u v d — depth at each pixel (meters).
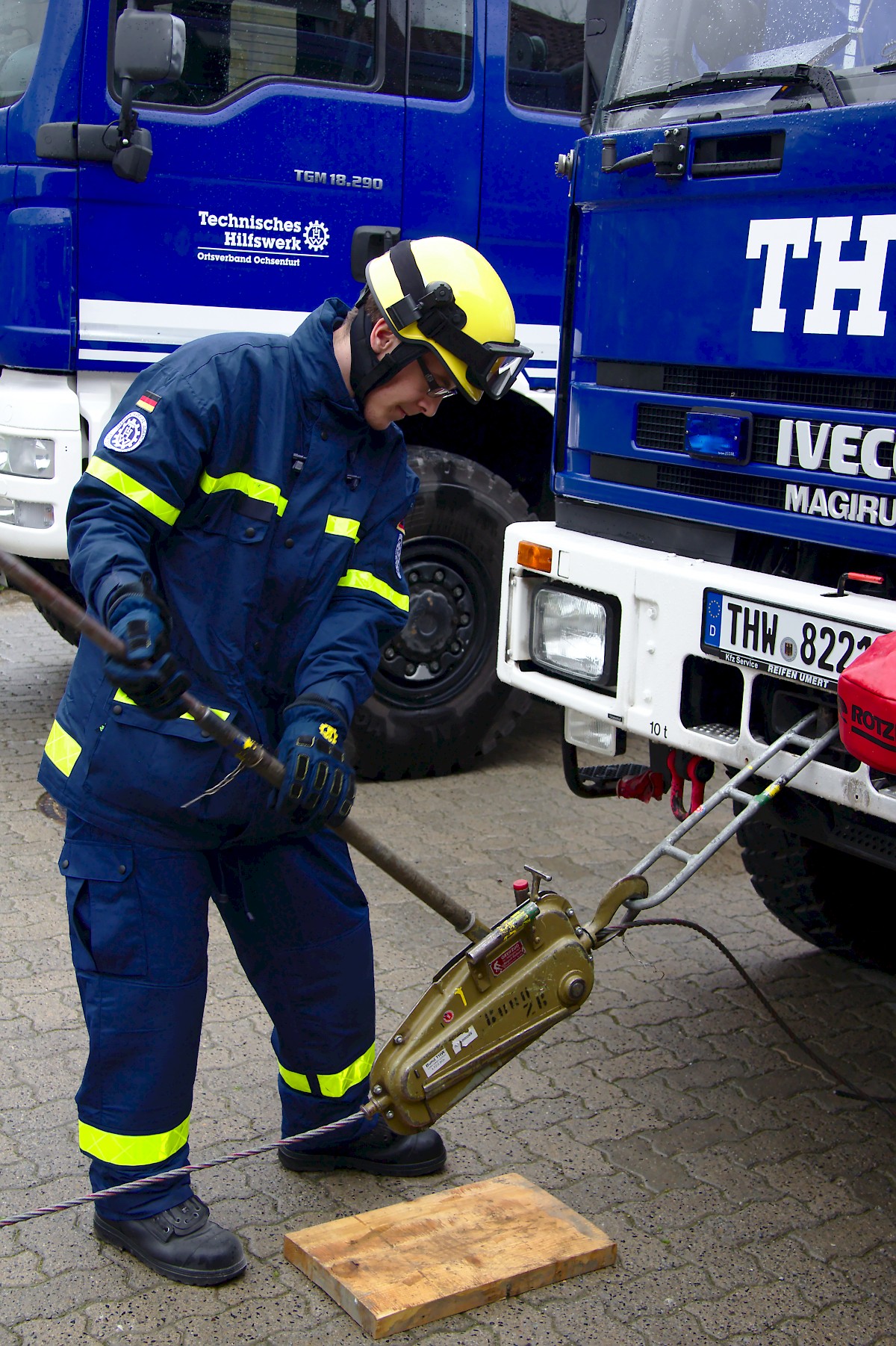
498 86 5.32
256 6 4.88
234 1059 3.38
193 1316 2.49
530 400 5.64
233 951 3.97
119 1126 2.52
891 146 2.66
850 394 2.83
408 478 2.65
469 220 5.38
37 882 4.34
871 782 2.63
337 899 2.73
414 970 3.88
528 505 5.89
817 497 2.91
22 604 8.20
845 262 2.78
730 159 3.02
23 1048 3.37
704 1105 3.29
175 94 4.84
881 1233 2.82
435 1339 2.45
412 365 2.44
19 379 4.95
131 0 4.68
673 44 3.38
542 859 4.77
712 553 3.20
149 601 2.19
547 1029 2.61
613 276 3.38
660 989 3.89
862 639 2.63
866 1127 3.22
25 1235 2.70
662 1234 2.78
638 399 3.33
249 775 2.45
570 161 3.59
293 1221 2.78
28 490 4.91
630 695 3.21
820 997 3.88
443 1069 2.50
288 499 2.46
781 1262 2.71
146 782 2.40
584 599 3.36
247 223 5.00
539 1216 2.73
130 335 4.90
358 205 5.16
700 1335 2.49
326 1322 2.49
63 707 2.54
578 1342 2.46
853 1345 2.49
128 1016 2.47
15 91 4.88
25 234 4.79
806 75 2.96
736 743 2.94
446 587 5.36
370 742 5.36
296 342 2.46
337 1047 2.79
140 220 4.85
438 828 5.02
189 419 2.33
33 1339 2.42
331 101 5.04
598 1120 3.20
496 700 5.54
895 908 4.01
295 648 2.53
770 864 3.93
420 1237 2.65
